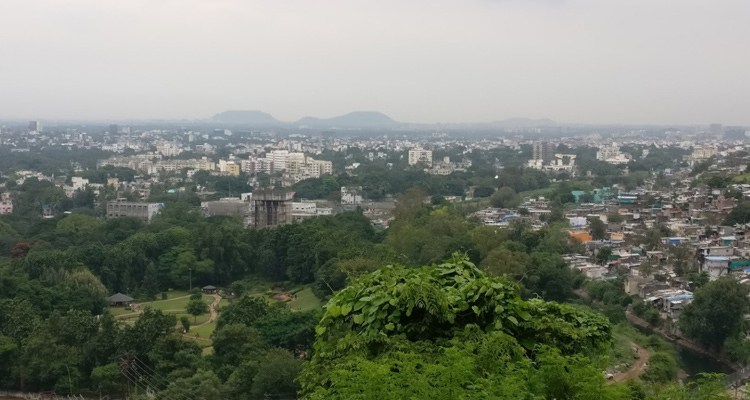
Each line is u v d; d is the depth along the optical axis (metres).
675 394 31.39
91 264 150.00
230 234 164.00
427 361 28.14
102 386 88.94
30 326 99.88
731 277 114.12
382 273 33.72
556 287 128.38
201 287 158.00
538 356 29.08
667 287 131.00
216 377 82.69
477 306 31.75
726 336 104.06
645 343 98.69
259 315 105.44
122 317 125.62
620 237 183.25
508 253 127.19
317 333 33.66
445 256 131.00
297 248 157.50
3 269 129.25
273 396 80.06
